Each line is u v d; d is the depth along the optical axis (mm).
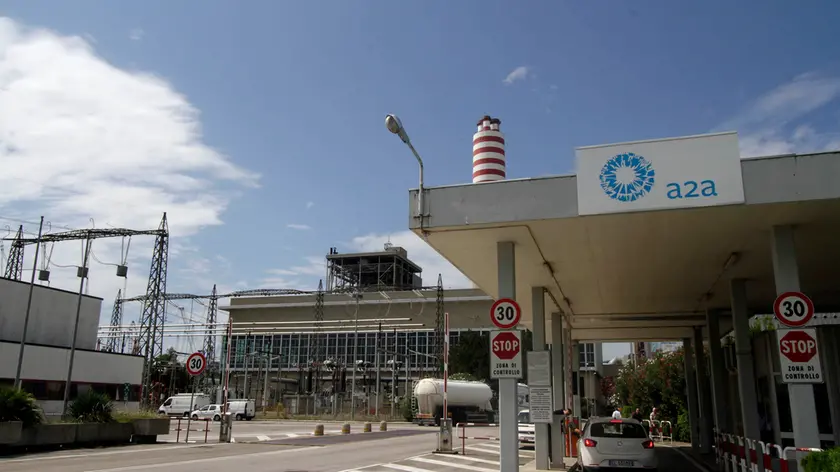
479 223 11695
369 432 36375
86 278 32844
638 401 40406
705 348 32469
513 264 13023
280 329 75312
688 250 13828
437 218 11961
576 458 20562
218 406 52438
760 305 21312
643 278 17219
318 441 26672
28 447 19547
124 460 17094
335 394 62312
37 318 39125
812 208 10492
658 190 10703
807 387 10508
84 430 21500
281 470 15500
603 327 27453
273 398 78062
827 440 17688
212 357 72812
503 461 12055
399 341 82000
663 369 34531
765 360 19500
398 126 11586
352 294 72938
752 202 10219
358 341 83000
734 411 23547
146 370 49594
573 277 17219
